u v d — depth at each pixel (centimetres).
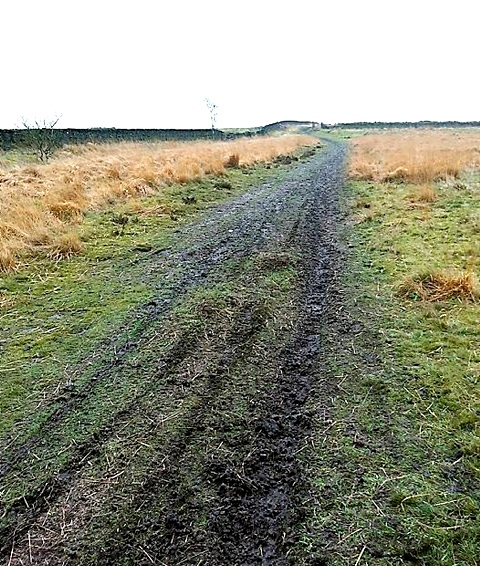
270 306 596
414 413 391
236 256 792
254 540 285
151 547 278
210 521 296
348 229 960
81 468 335
